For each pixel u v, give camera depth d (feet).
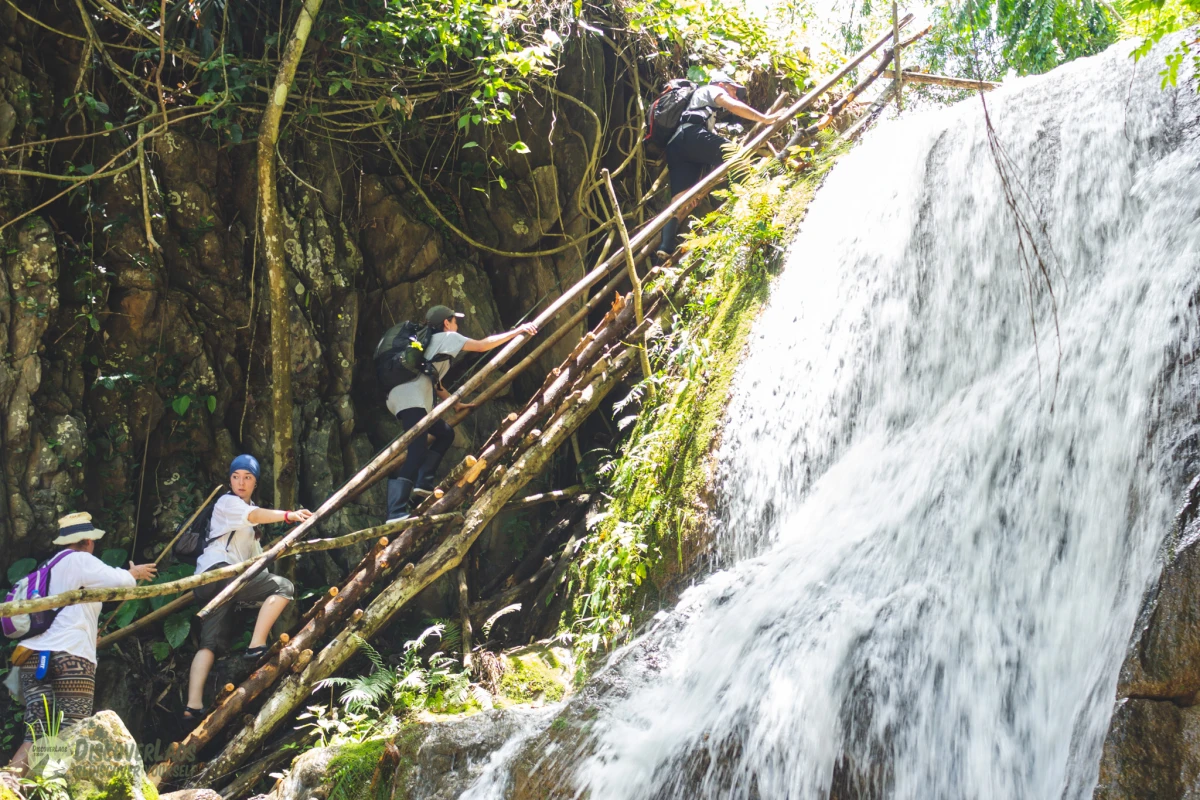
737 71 32.24
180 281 26.00
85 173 24.48
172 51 25.23
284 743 21.12
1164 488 12.61
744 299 23.73
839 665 14.05
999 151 19.33
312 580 25.29
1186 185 16.05
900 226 20.71
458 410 25.46
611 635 20.20
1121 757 10.27
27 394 22.59
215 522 21.85
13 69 23.99
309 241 27.22
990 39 36.09
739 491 20.59
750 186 25.36
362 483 22.93
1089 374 14.97
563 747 15.12
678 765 13.98
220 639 21.93
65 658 18.45
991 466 15.70
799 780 13.10
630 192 31.73
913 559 15.78
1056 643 12.92
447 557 22.35
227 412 26.25
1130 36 21.01
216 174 26.73
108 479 24.16
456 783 15.65
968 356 18.43
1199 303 13.74
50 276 23.26
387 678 20.22
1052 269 17.75
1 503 22.08
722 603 17.70
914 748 12.97
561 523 26.45
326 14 26.45
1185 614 10.48
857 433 19.61
